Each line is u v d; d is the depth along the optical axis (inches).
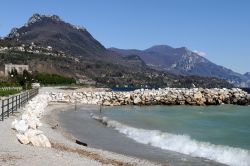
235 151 948.0
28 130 846.5
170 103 3019.2
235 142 1093.1
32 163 629.0
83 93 3004.4
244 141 1112.8
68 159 702.5
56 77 6387.8
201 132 1327.5
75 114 1982.0
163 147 1011.9
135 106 2842.0
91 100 2915.8
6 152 693.3
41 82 5866.1
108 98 2960.1
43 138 818.8
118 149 970.7
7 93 2664.9
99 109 2439.7
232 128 1480.1
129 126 1454.2
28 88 3843.5
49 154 724.0
